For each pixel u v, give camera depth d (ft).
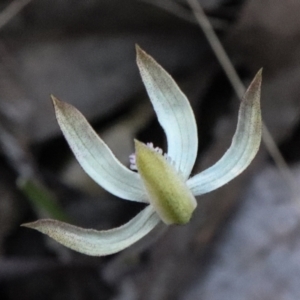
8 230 0.31
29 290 0.30
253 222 0.30
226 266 0.29
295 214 0.30
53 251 0.31
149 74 0.17
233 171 0.17
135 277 0.29
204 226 0.29
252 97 0.17
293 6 0.30
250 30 0.31
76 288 0.30
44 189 0.30
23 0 0.31
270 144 0.29
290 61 0.31
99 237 0.16
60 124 0.16
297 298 0.29
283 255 0.29
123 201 0.31
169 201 0.16
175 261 0.29
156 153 0.15
